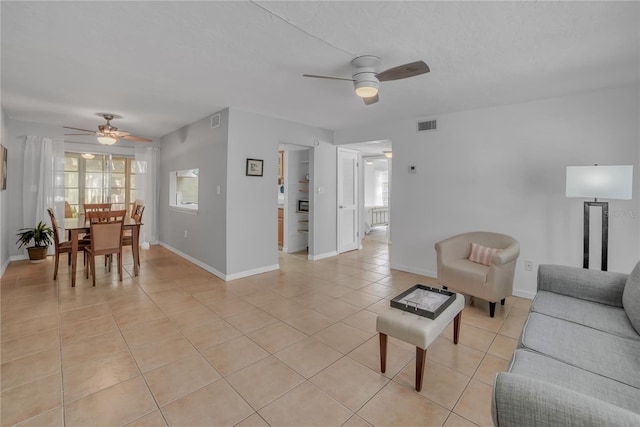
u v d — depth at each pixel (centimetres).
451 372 210
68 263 468
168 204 597
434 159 421
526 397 99
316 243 538
